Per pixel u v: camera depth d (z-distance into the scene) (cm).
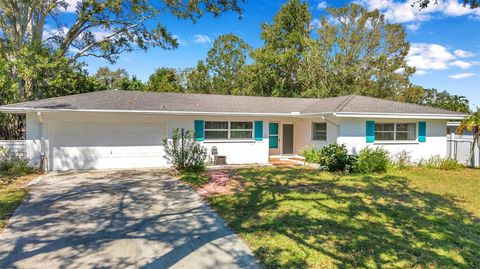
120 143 1365
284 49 3312
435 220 639
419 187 973
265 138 1603
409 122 1512
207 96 1791
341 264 431
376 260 445
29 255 464
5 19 1653
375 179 1103
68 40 1803
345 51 3378
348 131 1402
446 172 1287
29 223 609
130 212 692
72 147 1298
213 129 1510
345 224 601
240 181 1049
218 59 4219
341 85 3269
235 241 519
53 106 1205
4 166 1173
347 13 3409
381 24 3400
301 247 488
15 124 1574
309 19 3403
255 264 434
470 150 1487
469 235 557
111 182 1028
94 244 509
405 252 475
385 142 1465
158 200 798
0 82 1350
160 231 572
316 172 1252
